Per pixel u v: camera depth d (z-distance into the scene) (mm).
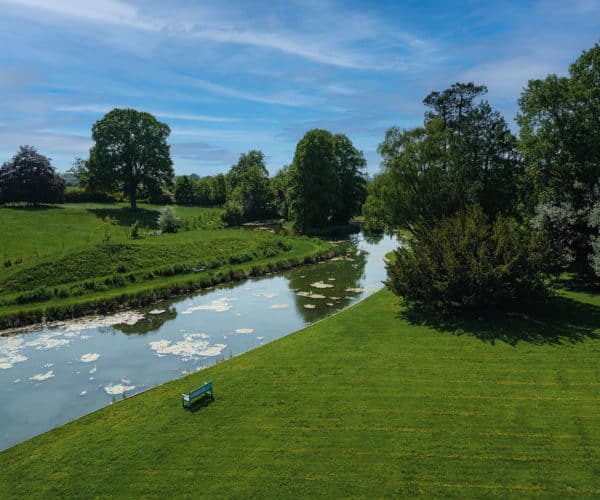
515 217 39969
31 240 45312
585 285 28000
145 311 29016
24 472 12250
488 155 41375
